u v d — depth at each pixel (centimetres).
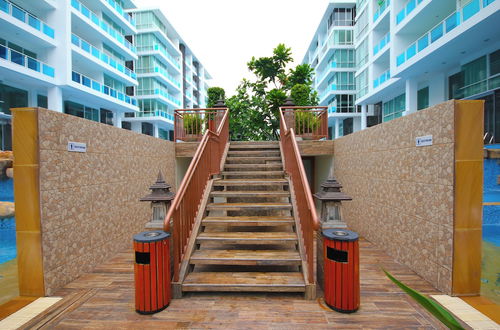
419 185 312
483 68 936
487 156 657
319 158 762
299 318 230
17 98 1295
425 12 1085
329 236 243
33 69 1221
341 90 2227
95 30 1636
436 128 280
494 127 885
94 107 1853
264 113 1174
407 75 1224
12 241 629
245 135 1222
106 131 379
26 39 1252
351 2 2178
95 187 353
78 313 242
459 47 920
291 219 353
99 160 363
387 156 391
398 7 1285
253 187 492
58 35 1355
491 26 780
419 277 311
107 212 380
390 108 1642
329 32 2369
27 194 265
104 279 314
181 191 282
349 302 237
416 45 1084
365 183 471
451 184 259
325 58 2470
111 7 1825
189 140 708
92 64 1648
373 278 310
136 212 465
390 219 384
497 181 650
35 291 272
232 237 323
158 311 241
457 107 253
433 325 219
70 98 1627
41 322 228
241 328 217
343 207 585
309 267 266
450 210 261
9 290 323
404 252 347
